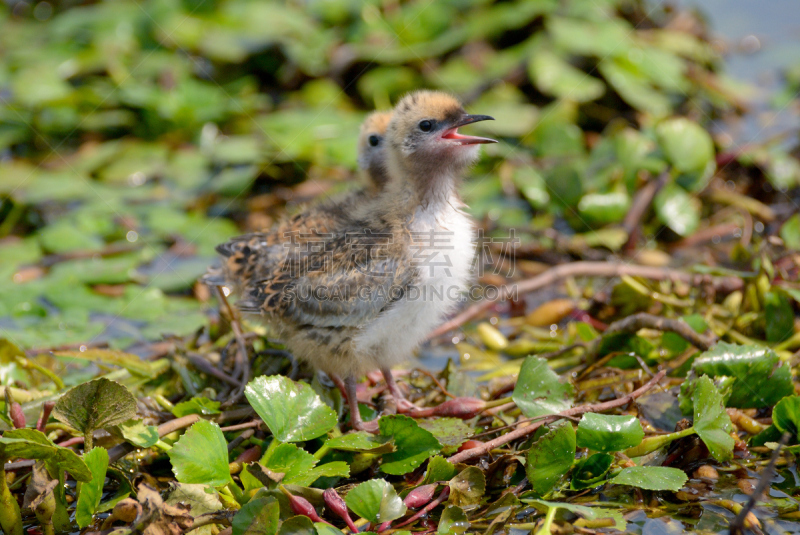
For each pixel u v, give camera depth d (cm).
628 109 1489
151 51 1628
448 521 688
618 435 727
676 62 1513
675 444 788
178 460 689
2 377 896
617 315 1072
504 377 957
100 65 1587
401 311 798
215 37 1595
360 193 998
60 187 1362
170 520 668
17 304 1111
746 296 1007
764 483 662
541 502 690
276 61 1595
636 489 752
